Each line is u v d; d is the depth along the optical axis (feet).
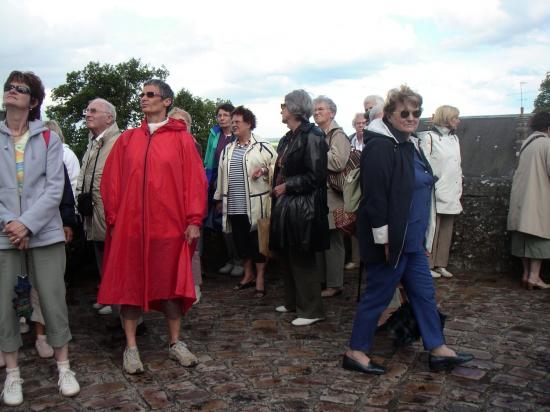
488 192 20.71
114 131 15.61
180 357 12.50
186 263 12.18
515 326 14.79
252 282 19.86
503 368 12.01
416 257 11.81
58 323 10.99
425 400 10.50
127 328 12.30
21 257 10.76
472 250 21.12
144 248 11.94
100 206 15.28
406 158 11.07
